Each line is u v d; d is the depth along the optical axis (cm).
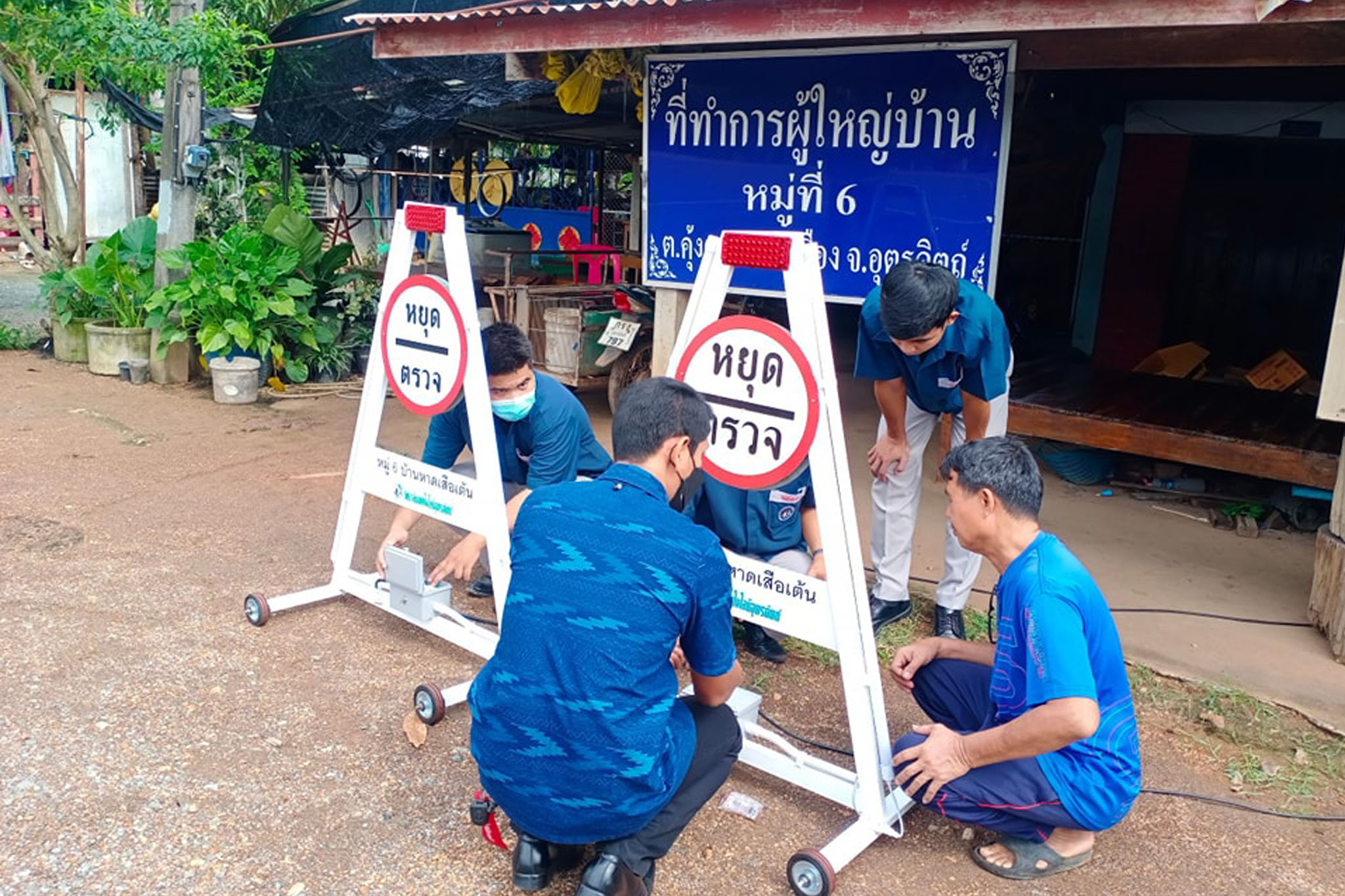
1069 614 240
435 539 505
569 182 1553
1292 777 321
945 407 382
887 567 410
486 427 342
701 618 229
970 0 386
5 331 954
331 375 851
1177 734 344
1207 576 474
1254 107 705
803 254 265
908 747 269
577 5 477
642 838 236
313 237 841
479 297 948
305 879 257
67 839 265
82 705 329
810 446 269
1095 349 773
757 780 313
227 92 942
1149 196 744
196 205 857
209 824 275
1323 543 405
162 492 556
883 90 488
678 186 562
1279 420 584
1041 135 684
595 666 218
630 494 228
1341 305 372
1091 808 255
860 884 266
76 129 1396
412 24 538
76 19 780
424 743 318
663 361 587
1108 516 558
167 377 827
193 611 404
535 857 239
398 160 1434
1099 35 453
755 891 262
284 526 509
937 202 484
